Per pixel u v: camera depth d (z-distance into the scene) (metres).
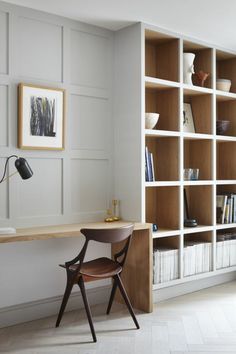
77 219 3.69
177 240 4.02
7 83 3.25
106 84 3.89
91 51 3.77
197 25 3.77
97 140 3.83
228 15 3.51
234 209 4.65
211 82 4.34
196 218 4.50
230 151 4.78
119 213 3.92
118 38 3.90
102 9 3.39
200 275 4.20
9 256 3.29
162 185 3.85
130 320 3.39
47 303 3.50
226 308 3.67
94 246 3.83
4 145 3.25
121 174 3.90
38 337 3.05
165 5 3.29
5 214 3.26
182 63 4.04
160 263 3.84
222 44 4.36
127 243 3.27
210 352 2.80
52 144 3.48
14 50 3.28
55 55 3.53
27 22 3.36
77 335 3.09
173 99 4.08
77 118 3.68
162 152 4.21
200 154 4.46
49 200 3.51
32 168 3.40
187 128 4.40
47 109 3.44
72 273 3.11
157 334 3.10
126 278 3.79
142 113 3.69
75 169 3.68
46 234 3.00
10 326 3.27
